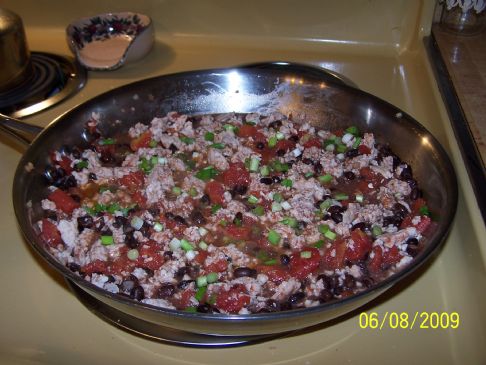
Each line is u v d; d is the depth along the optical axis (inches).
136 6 24.1
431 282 14.4
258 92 19.6
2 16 20.4
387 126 17.4
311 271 14.4
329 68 22.2
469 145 16.1
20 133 18.0
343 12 23.0
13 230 16.1
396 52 23.1
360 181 17.3
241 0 23.4
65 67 22.6
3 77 20.5
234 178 17.4
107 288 14.0
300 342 13.0
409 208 15.9
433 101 18.9
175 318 11.0
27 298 14.2
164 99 19.4
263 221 16.1
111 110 18.6
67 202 16.3
